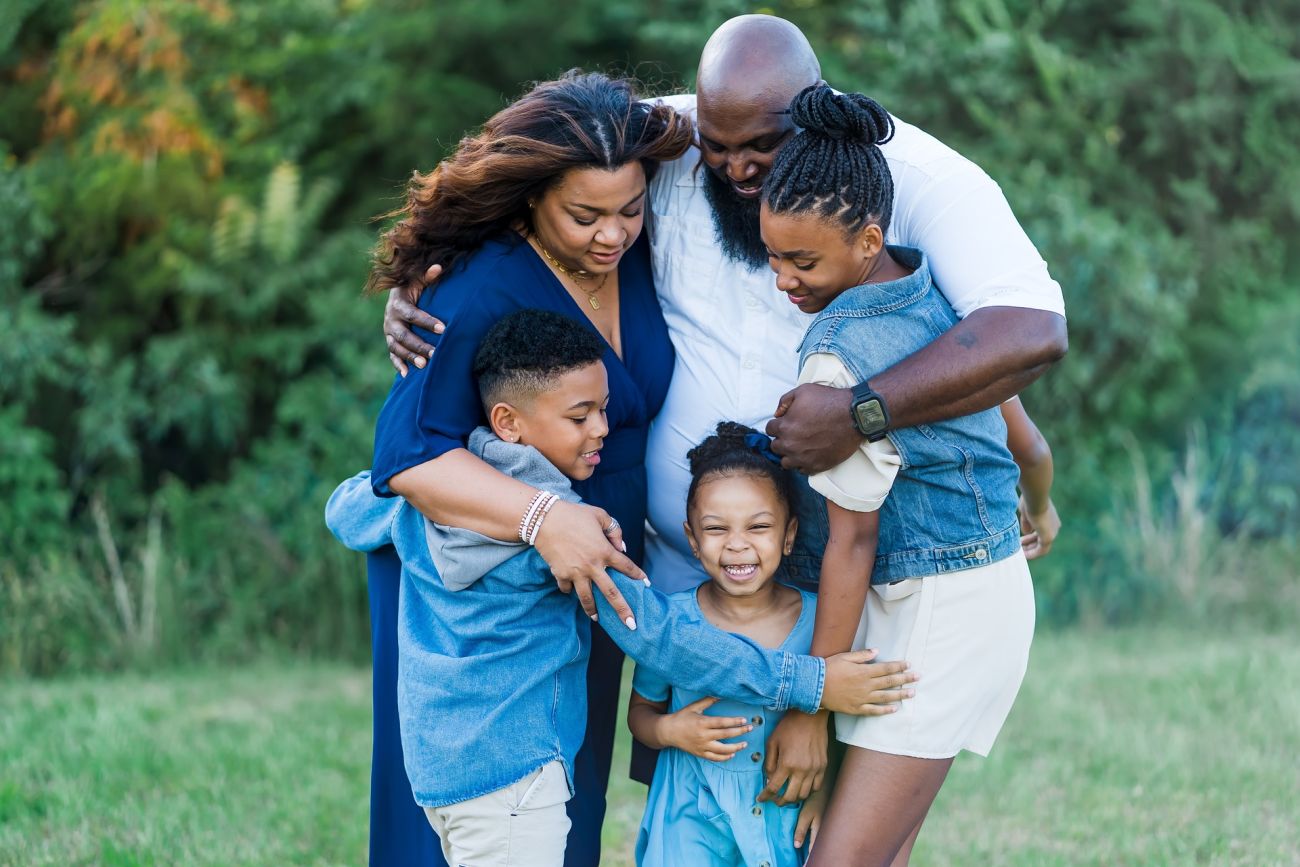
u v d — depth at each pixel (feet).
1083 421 29.43
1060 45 31.91
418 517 9.41
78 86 31.60
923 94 31.14
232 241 29.55
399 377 9.29
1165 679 20.39
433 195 9.21
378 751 9.78
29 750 17.30
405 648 9.22
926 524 8.77
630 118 9.00
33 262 30.63
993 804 15.42
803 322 9.53
